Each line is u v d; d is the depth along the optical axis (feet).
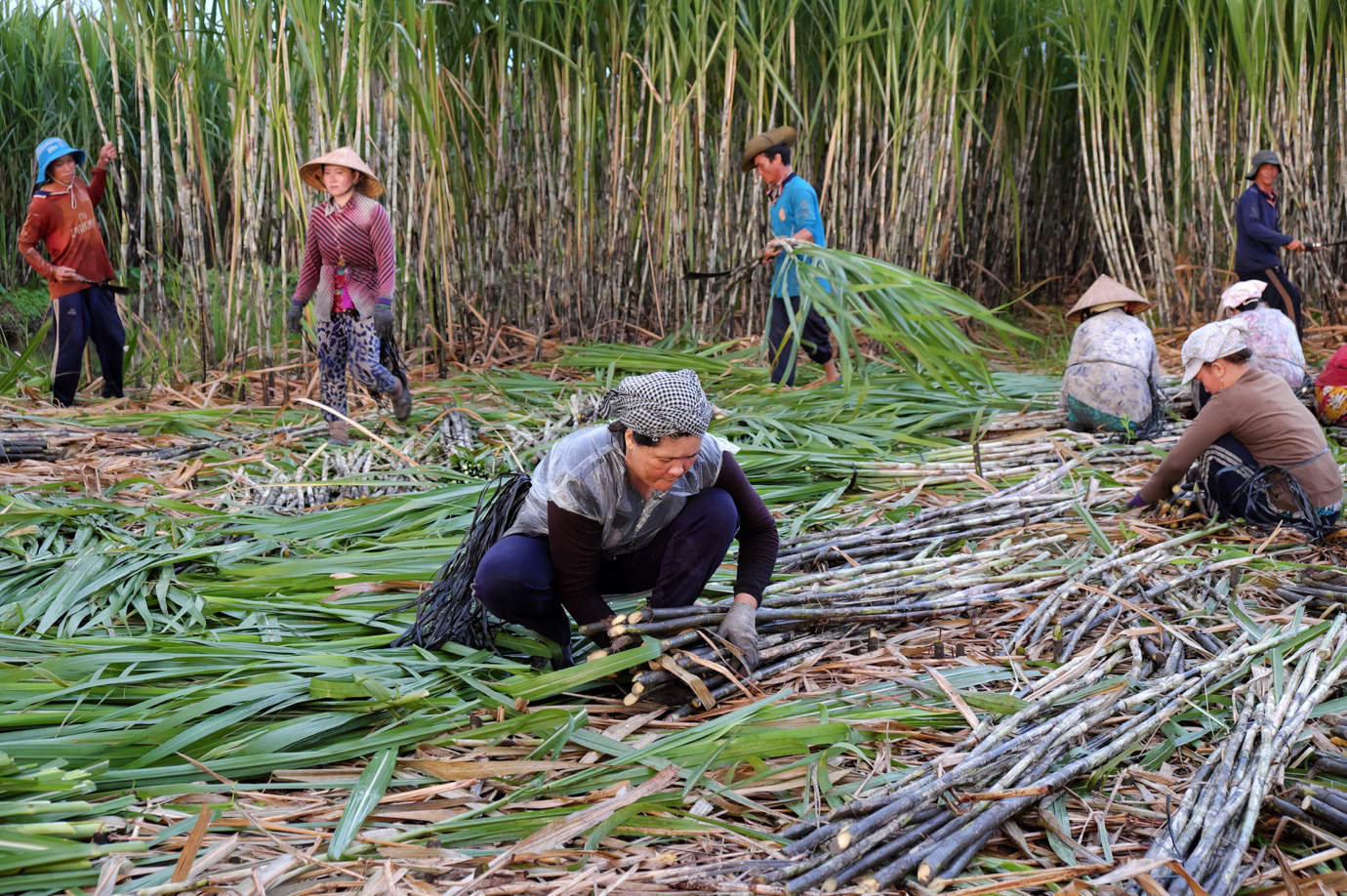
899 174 25.23
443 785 7.13
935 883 6.06
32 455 15.15
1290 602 10.28
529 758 7.52
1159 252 25.86
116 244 27.68
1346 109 26.76
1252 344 16.92
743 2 23.56
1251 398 12.14
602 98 24.54
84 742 7.25
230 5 19.76
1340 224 27.73
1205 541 12.33
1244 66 24.68
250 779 7.31
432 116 21.35
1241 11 24.23
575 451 7.81
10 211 28.40
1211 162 25.35
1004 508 12.75
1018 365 23.18
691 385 7.28
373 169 21.11
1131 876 5.95
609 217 24.27
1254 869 6.39
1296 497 12.06
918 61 24.00
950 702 8.25
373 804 6.75
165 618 9.78
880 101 25.73
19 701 7.79
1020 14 27.68
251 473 14.60
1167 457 12.57
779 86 22.61
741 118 25.67
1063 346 25.36
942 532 12.14
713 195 24.53
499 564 8.27
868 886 5.98
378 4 20.77
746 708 7.88
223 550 11.19
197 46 20.26
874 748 7.68
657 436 7.18
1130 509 13.09
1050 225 31.42
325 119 20.24
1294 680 8.14
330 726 7.63
